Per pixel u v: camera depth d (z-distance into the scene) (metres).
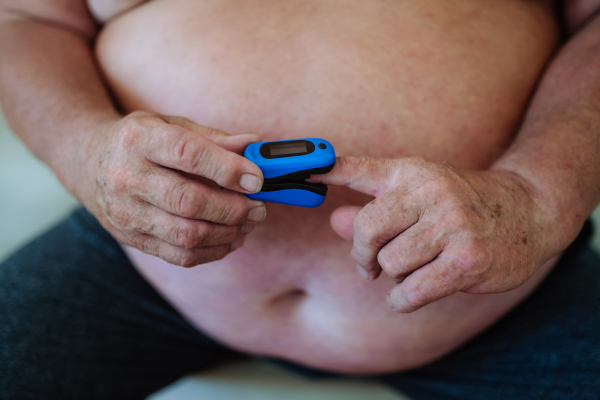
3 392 0.54
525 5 0.57
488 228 0.43
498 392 0.56
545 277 0.58
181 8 0.56
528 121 0.52
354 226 0.45
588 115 0.49
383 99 0.51
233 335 0.60
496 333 0.59
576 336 0.54
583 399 0.51
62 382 0.56
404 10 0.53
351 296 0.54
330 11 0.53
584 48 0.53
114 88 0.58
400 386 0.64
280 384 0.66
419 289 0.44
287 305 0.57
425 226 0.44
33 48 0.58
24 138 0.56
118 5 0.59
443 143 0.51
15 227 0.96
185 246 0.45
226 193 0.45
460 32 0.53
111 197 0.45
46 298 0.60
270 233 0.52
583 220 0.48
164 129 0.43
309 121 0.51
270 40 0.53
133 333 0.62
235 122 0.52
